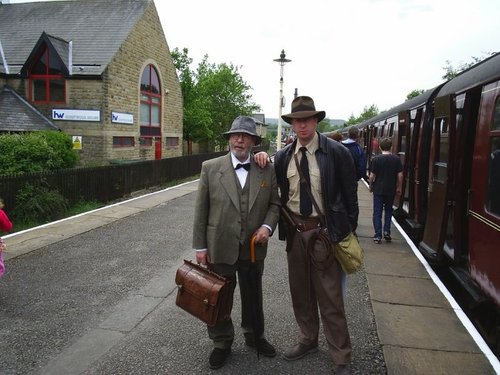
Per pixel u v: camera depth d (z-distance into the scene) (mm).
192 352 3787
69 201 11094
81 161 18078
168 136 24969
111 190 13164
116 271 6023
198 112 28766
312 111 3207
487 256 4594
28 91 18297
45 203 9648
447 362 3607
